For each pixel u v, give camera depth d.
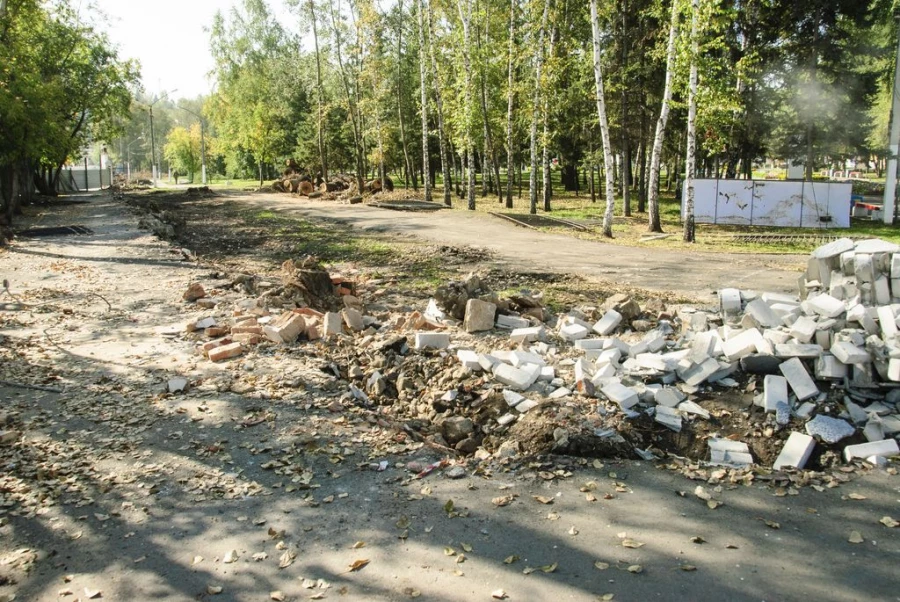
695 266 16.72
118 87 48.81
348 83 51.44
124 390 7.41
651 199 24.98
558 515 4.73
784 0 29.78
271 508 4.89
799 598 3.78
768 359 7.22
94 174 84.44
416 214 31.28
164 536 4.55
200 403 6.96
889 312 6.96
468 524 4.62
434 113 45.38
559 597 3.79
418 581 3.97
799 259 17.95
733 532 4.50
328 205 37.59
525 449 6.04
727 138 28.89
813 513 4.77
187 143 87.38
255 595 3.89
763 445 6.28
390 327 10.35
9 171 30.95
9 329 10.23
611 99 31.64
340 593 3.88
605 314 9.73
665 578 3.96
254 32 61.66
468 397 7.46
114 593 3.94
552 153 44.22
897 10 28.28
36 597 3.92
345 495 5.06
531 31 31.27
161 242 21.12
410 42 47.81
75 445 6.00
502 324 10.10
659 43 26.25
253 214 33.12
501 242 21.55
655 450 6.11
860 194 41.75
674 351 8.12
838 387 6.84
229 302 11.96
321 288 12.05
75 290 13.30
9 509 4.91
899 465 5.53
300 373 7.91
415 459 5.71
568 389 7.34
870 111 38.66
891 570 4.04
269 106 60.12
